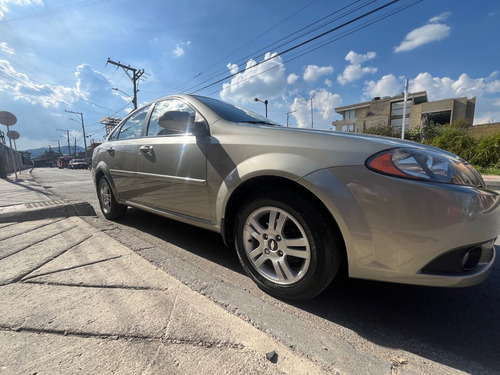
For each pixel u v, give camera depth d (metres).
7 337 1.33
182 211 2.45
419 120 35.97
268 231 1.80
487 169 9.95
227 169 2.00
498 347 1.42
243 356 1.25
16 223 3.28
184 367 1.17
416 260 1.39
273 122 2.85
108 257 2.29
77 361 1.19
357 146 1.57
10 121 12.31
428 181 1.39
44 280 1.89
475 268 1.45
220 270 2.26
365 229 1.46
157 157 2.67
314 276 1.61
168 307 1.59
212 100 2.74
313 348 1.33
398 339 1.47
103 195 3.87
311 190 1.57
